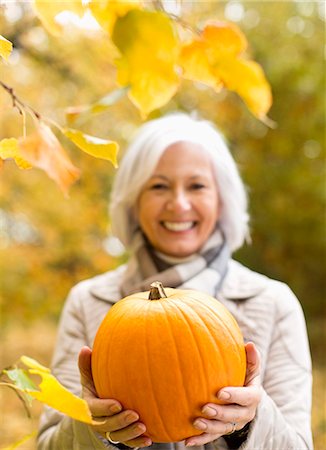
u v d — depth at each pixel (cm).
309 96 684
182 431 119
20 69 452
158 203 188
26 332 661
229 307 180
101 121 483
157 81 91
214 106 588
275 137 704
